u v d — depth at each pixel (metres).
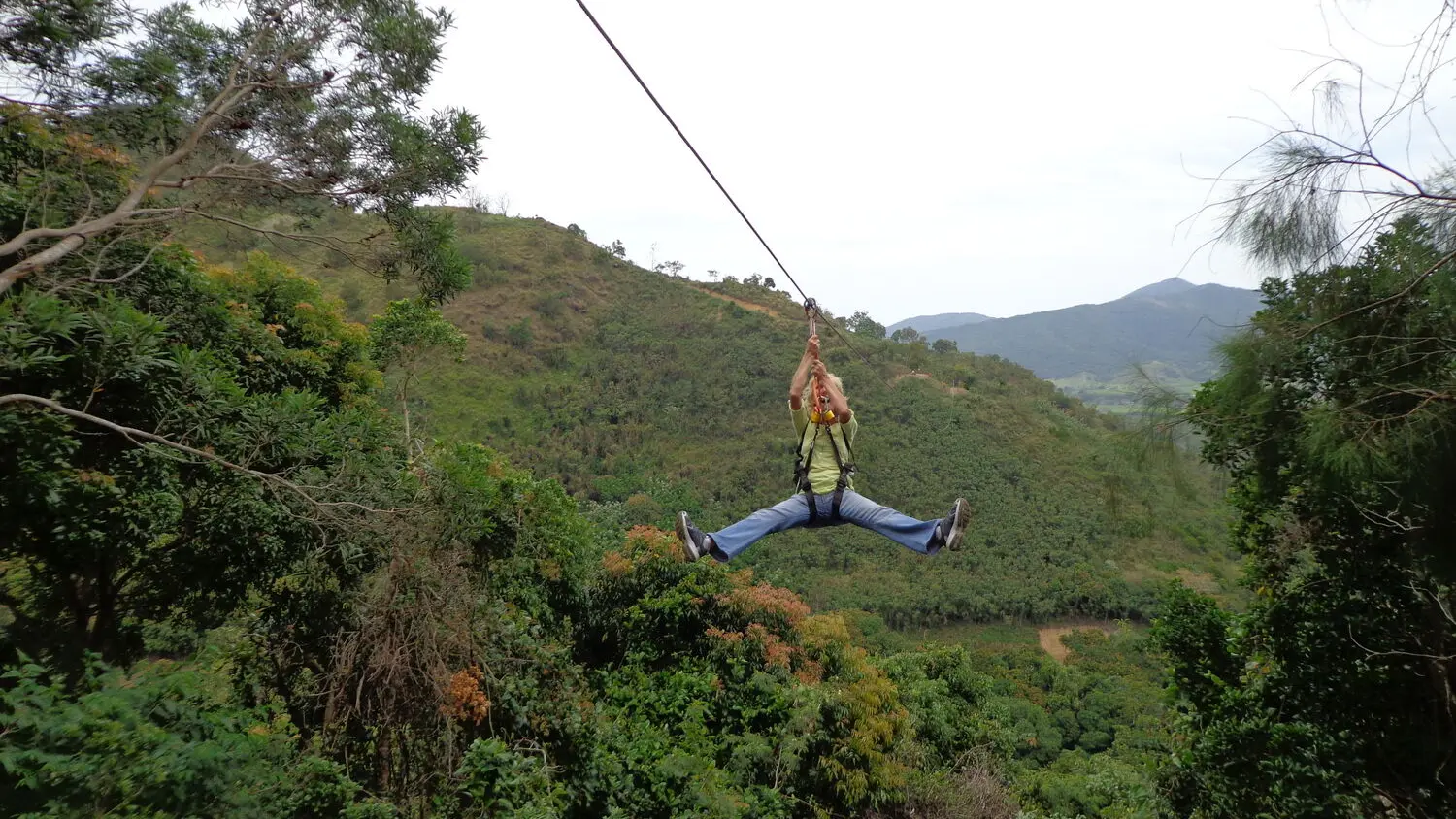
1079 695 32.38
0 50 7.35
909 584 42.84
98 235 7.54
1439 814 7.34
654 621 13.83
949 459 52.69
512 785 7.79
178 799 4.96
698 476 48.81
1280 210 6.33
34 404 5.86
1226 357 7.22
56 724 4.63
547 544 12.05
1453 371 6.10
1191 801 9.45
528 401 54.59
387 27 8.50
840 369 63.62
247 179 8.39
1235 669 9.32
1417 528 6.78
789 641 14.46
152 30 8.40
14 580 7.26
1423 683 7.62
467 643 8.85
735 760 11.60
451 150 9.48
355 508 8.15
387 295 46.88
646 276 81.50
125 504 6.58
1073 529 46.16
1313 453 6.40
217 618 8.54
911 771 13.22
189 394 7.19
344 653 8.37
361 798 7.93
